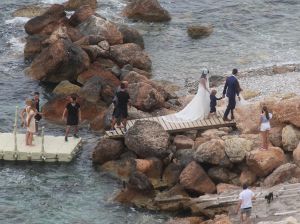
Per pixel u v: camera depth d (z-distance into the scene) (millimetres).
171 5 130125
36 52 105000
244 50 109250
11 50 107938
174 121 79125
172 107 86688
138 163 72750
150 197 69812
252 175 70625
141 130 74750
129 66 98000
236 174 71750
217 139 73562
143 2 121812
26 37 111625
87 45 101000
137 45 104062
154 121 76000
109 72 95812
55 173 74500
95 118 84625
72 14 117438
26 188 71500
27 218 66500
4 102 90625
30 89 94812
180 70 101750
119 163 75438
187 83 96938
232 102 77875
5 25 117812
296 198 64750
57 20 110938
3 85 95688
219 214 65688
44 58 97062
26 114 78375
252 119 76312
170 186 71750
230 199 66812
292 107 74375
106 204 68938
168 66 103188
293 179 68688
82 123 85250
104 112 85188
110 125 81000
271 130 74562
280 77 94562
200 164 72000
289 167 68875
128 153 76000
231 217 63844
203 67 102875
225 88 78250
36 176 73812
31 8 123688
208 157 71062
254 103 78125
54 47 95625
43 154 75875
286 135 73312
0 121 85000
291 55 106875
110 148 75562
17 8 126312
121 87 77938
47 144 78000
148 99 83625
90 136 82375
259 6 128500
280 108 75125
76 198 69938
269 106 76750
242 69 101125
